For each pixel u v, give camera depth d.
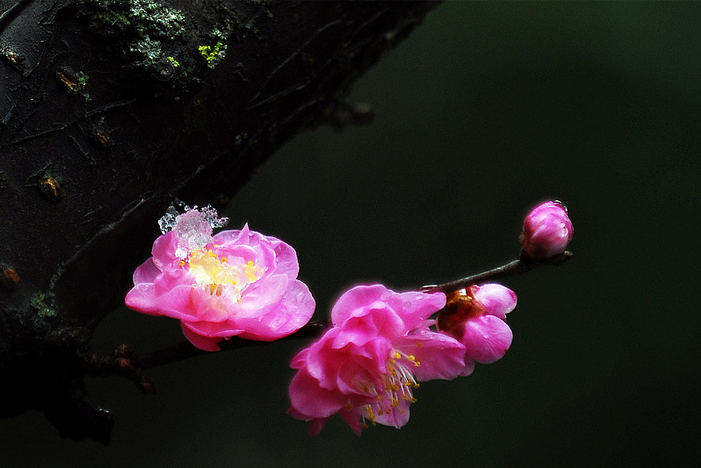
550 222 0.51
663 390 1.01
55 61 0.52
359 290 0.51
